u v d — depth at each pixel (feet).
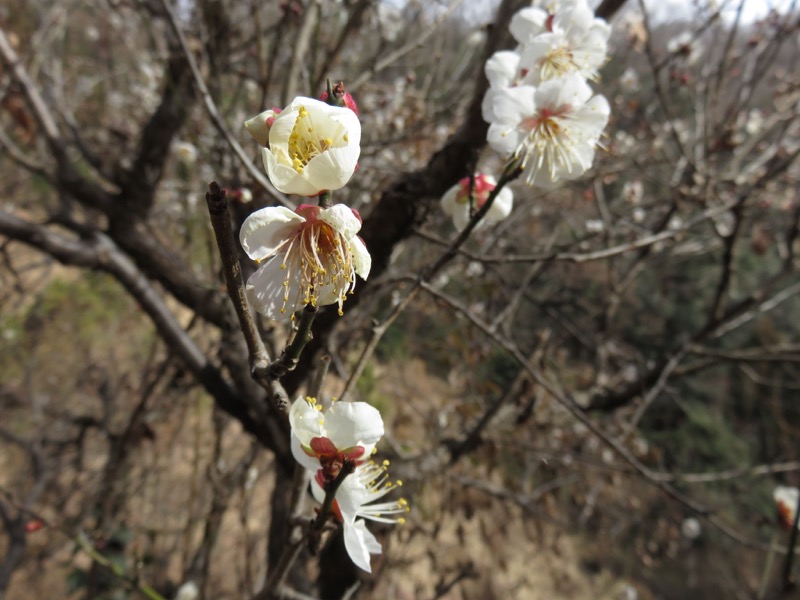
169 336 7.04
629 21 11.10
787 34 8.73
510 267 13.48
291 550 3.08
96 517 9.53
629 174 16.40
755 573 19.10
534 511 10.28
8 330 16.72
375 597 10.00
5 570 9.15
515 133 3.54
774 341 22.20
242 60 8.66
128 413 13.71
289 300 2.37
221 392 6.61
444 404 12.11
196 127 7.63
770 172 8.86
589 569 18.19
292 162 2.22
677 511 17.47
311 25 6.30
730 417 24.76
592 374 13.25
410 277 5.55
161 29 9.29
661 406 23.09
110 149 11.64
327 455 2.57
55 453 12.39
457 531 10.32
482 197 4.40
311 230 2.38
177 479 12.07
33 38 10.57
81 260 7.41
